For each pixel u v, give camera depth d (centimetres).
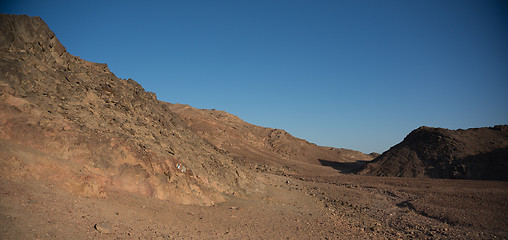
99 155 1700
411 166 7350
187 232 1452
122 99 2680
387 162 8075
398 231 2266
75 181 1407
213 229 1609
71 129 1692
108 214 1320
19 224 914
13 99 1579
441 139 7612
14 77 1691
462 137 7588
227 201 2450
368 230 2195
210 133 10738
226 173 3048
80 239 989
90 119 1956
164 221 1512
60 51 2350
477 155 6625
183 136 3266
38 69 1970
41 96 1789
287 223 2097
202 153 3112
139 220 1403
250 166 8450
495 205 2978
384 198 4041
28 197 1119
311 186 5150
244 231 1691
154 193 1823
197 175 2414
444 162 6844
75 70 2481
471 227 2330
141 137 2230
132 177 1780
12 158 1257
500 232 2148
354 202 3697
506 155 6238
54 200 1200
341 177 7200
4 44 1830
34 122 1545
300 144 13475
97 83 2578
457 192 3888
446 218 2630
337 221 2428
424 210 3038
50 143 1521
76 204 1260
